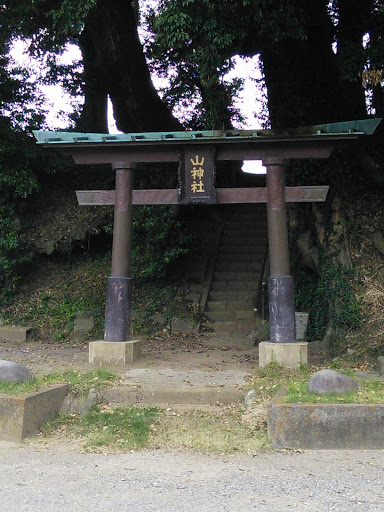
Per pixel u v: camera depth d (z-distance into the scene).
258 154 8.78
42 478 4.73
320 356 9.63
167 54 14.09
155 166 14.26
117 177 9.14
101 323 12.06
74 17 9.56
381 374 7.55
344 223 10.63
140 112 15.04
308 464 5.02
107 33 13.78
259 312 12.85
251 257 14.59
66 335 11.94
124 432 6.01
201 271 13.95
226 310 12.97
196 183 8.92
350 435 5.45
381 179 10.80
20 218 12.88
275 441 5.54
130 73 14.51
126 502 4.16
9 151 12.23
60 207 13.37
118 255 9.02
